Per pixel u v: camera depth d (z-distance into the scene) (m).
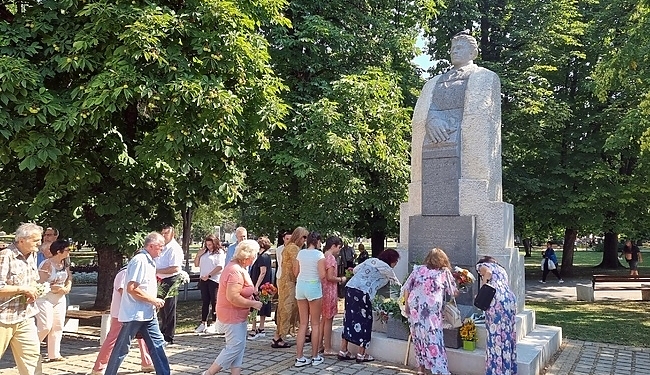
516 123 21.03
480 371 6.61
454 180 8.20
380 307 7.55
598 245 56.91
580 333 9.95
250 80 9.80
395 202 14.26
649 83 14.19
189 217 22.69
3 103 7.82
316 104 12.31
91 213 10.84
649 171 17.78
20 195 10.09
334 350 8.08
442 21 21.36
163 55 8.43
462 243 7.83
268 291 8.32
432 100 8.83
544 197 21.44
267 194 13.45
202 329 9.92
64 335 9.55
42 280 7.26
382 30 14.77
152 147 9.04
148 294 5.87
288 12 14.49
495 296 6.11
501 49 22.72
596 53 22.08
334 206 13.02
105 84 7.98
